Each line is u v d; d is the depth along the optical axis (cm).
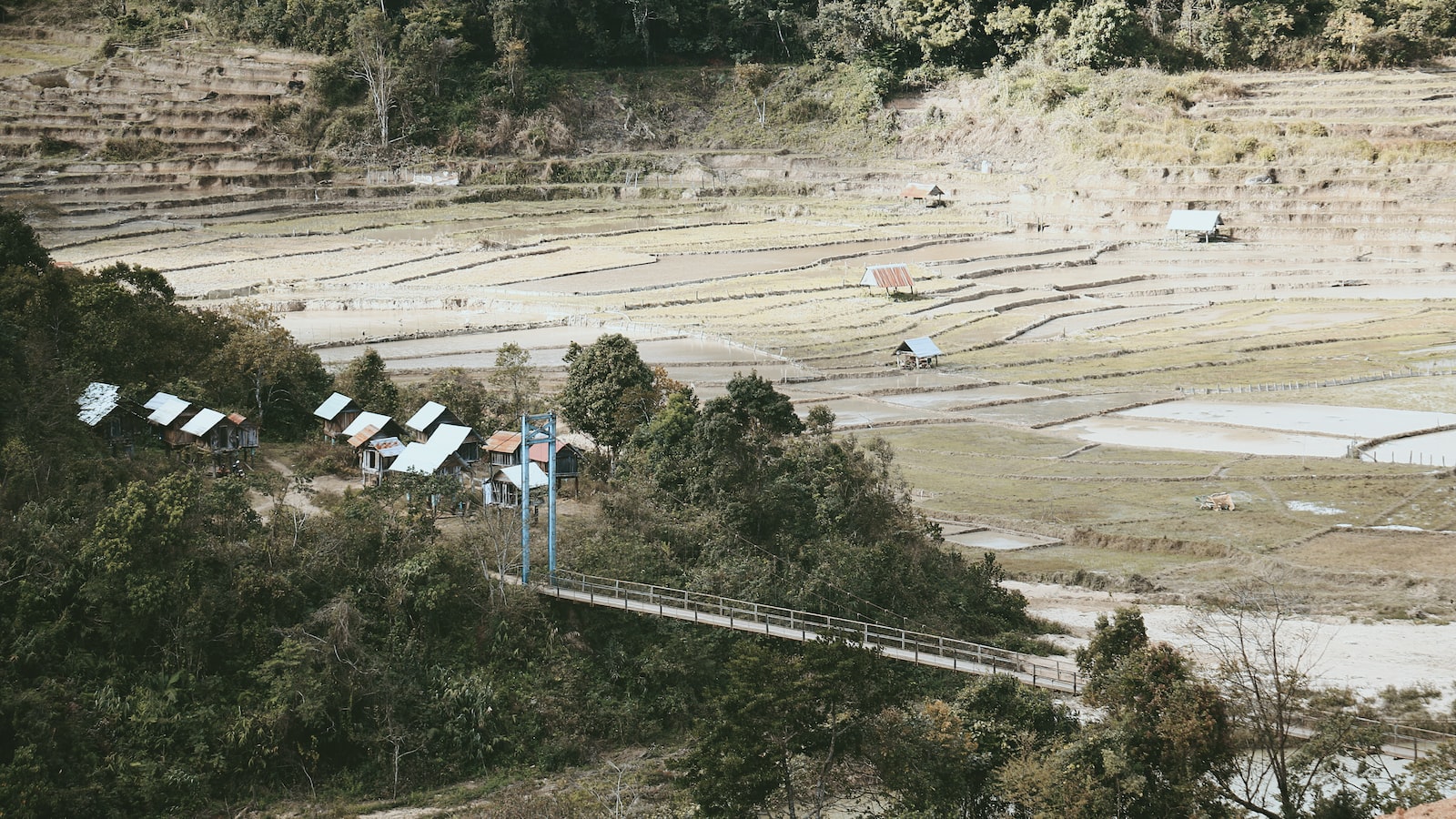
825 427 8294
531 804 5206
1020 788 4334
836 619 6328
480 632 6169
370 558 6344
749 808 4528
